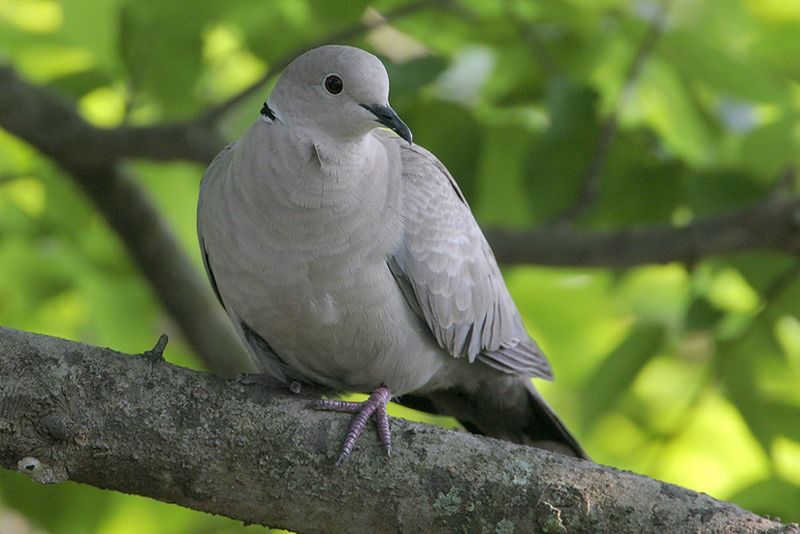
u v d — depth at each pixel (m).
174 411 6.62
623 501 6.42
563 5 10.55
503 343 9.03
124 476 6.59
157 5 10.27
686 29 10.17
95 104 12.40
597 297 12.43
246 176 7.55
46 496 11.04
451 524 6.51
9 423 6.43
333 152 7.52
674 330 11.35
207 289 12.52
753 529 6.28
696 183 10.82
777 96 10.37
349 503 6.61
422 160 8.45
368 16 11.01
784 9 11.11
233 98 10.66
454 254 8.34
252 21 10.90
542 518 6.43
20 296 12.27
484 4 10.80
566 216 10.71
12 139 12.46
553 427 9.55
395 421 6.80
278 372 8.64
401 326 8.04
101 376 6.60
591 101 10.31
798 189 11.48
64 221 12.37
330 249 7.56
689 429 12.06
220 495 6.65
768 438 10.88
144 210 12.04
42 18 11.38
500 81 11.20
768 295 10.95
